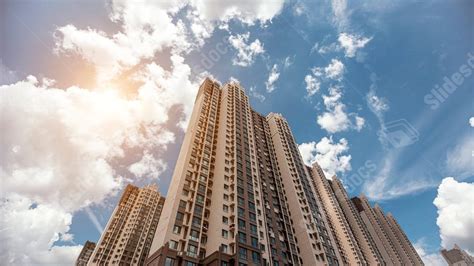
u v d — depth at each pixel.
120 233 118.81
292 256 63.31
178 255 44.41
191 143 70.38
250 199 61.12
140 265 107.69
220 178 62.50
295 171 91.06
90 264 103.38
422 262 170.75
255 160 75.75
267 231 60.75
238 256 46.34
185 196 55.94
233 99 95.62
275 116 116.75
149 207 130.88
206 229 52.78
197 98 98.56
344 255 99.69
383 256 156.62
